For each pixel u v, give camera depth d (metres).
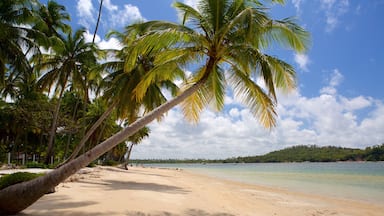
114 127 40.91
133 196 10.99
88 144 39.53
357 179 30.62
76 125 31.77
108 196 10.57
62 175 6.70
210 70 9.68
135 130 7.99
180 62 10.15
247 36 8.75
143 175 30.41
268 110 10.09
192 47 9.98
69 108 37.41
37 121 28.88
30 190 6.43
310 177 35.16
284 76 10.16
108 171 29.62
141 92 9.92
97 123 19.78
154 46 9.28
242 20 8.53
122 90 19.30
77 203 8.69
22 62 19.58
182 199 11.91
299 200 15.63
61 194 10.34
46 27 22.19
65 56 25.31
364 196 17.64
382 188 22.16
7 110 30.70
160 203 9.93
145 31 9.99
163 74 10.95
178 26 9.55
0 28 17.70
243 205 12.70
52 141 26.11
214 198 14.04
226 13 10.04
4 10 19.53
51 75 25.33
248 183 27.09
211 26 9.98
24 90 28.83
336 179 31.16
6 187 6.84
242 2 10.05
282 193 18.78
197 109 11.95
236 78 10.54
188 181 26.64
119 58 20.81
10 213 6.70
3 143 37.75
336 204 14.38
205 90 11.33
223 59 10.29
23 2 19.94
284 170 59.59
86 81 25.78
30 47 20.17
